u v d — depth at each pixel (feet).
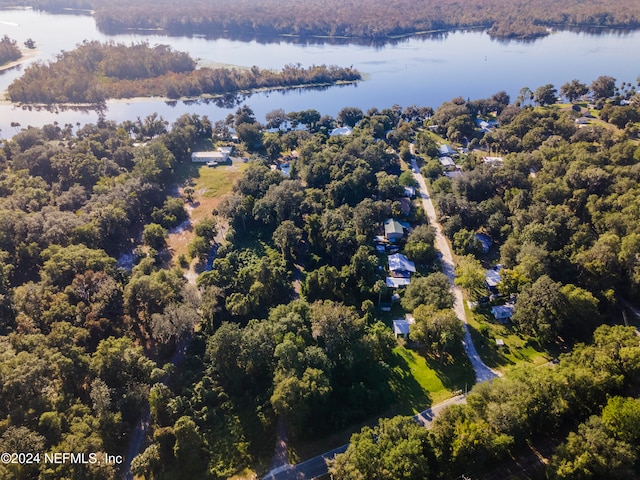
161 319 324.19
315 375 275.18
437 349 343.05
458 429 238.89
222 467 261.24
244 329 325.83
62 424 250.16
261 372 313.32
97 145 644.27
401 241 478.59
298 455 266.77
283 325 318.24
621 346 288.51
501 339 353.31
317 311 324.39
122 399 277.44
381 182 558.56
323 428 280.51
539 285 352.90
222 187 625.41
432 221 523.29
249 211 516.73
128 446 270.46
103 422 257.96
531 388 262.06
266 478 253.85
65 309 327.67
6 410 247.50
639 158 539.70
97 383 269.85
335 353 307.58
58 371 276.00
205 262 459.73
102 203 494.59
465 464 237.86
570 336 351.25
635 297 376.48
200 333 359.05
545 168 545.44
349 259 441.27
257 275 392.27
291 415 266.57
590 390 264.93
